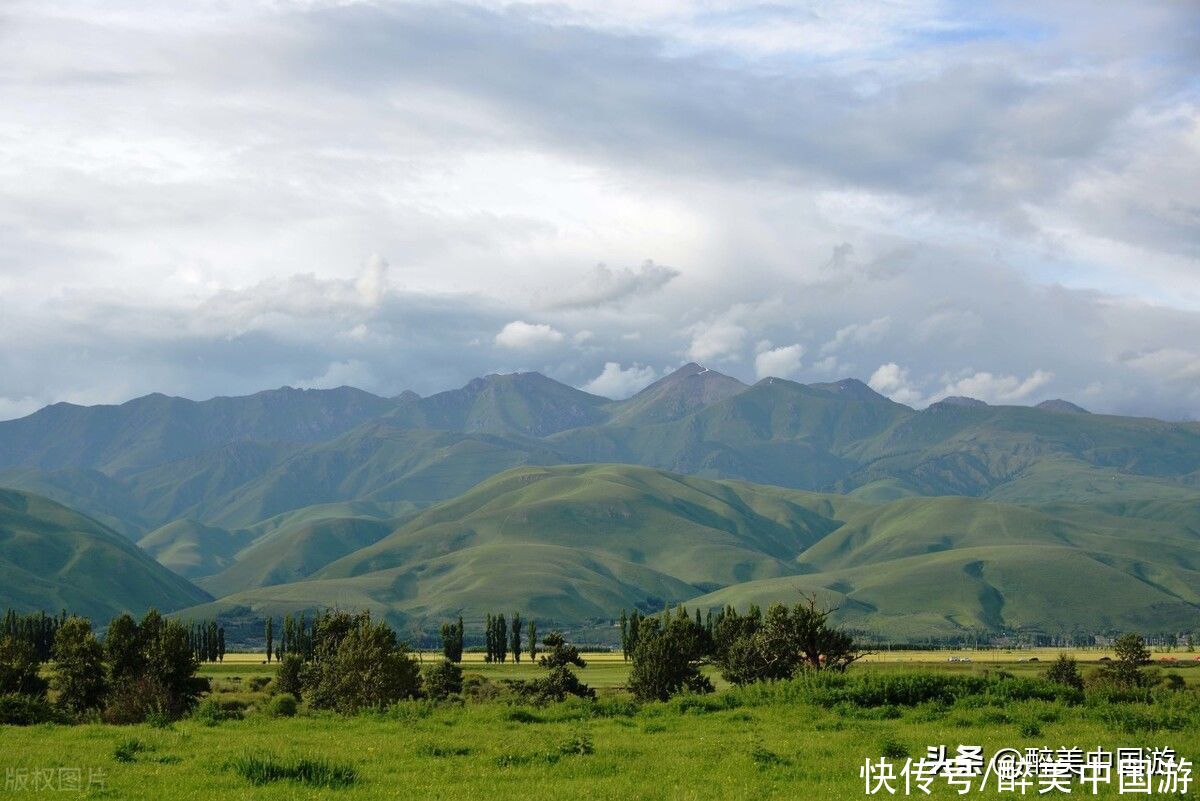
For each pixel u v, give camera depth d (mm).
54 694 98375
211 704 49781
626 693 103062
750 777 29094
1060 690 47250
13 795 26422
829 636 71188
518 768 30781
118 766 30766
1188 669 164375
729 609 126062
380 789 27109
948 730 38500
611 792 26531
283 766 28797
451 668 114562
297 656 117812
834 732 38438
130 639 87312
